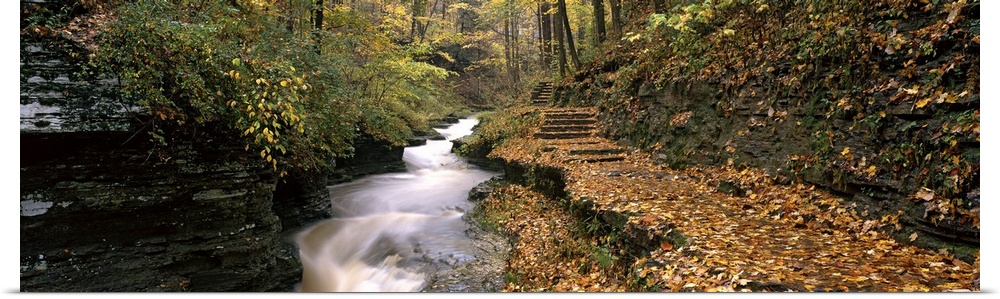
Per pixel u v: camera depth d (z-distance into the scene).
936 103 4.66
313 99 7.88
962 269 3.79
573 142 11.90
